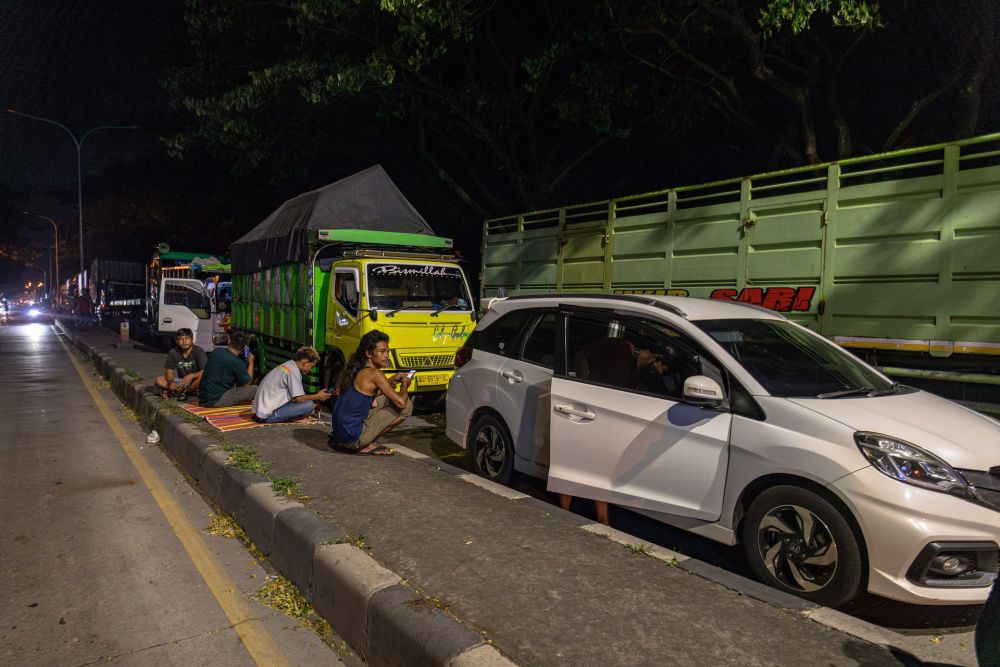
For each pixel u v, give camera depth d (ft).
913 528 9.93
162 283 55.83
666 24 36.42
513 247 31.45
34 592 12.19
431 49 40.60
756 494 11.92
